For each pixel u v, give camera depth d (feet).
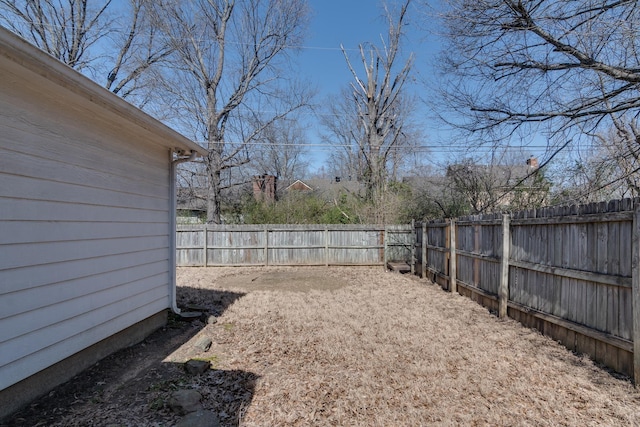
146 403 8.03
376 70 58.59
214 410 7.79
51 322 8.45
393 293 21.24
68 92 8.44
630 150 16.40
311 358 10.80
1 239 7.16
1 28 5.90
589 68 15.52
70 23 41.39
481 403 8.03
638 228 8.59
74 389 8.62
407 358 10.71
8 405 7.35
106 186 10.63
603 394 8.25
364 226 34.86
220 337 12.92
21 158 7.66
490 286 16.89
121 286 11.39
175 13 42.22
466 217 19.51
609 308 9.66
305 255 34.78
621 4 13.46
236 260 34.53
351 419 7.48
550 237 12.39
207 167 47.70
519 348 11.43
